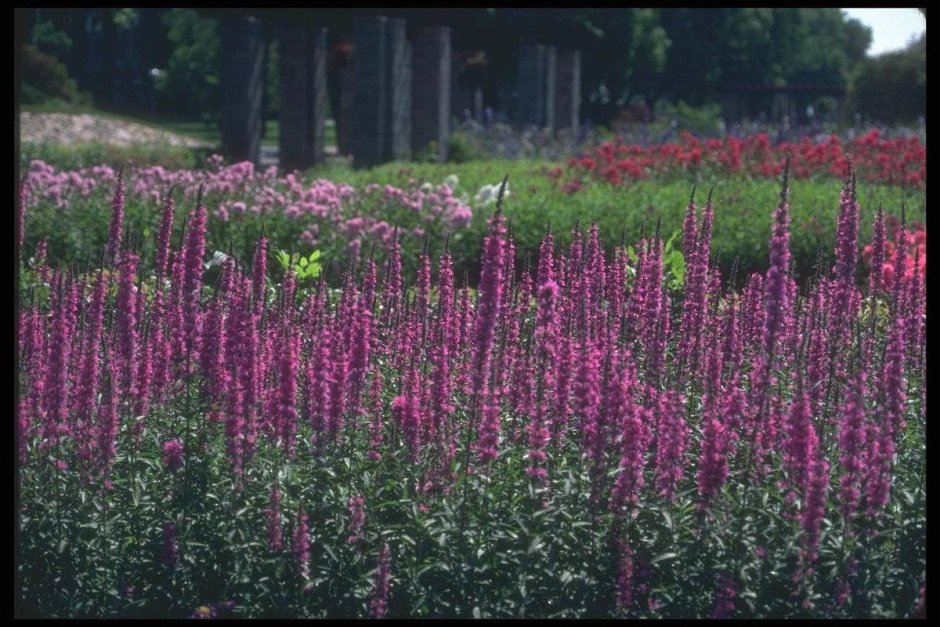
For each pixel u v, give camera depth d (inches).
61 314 233.0
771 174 882.8
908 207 702.5
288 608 220.4
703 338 257.6
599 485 213.5
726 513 214.1
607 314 249.3
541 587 215.9
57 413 232.7
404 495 221.0
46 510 230.7
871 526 211.8
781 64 3046.3
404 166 1245.1
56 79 2418.8
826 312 263.7
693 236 261.4
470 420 220.7
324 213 595.2
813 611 206.5
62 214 577.9
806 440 207.2
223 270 253.6
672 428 213.9
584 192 818.8
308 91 1648.6
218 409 235.9
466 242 623.5
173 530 224.7
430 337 264.8
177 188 628.7
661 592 213.2
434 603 215.6
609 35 2492.6
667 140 1544.0
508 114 2647.6
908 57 1860.2
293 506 226.8
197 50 3048.7
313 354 236.5
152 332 250.5
